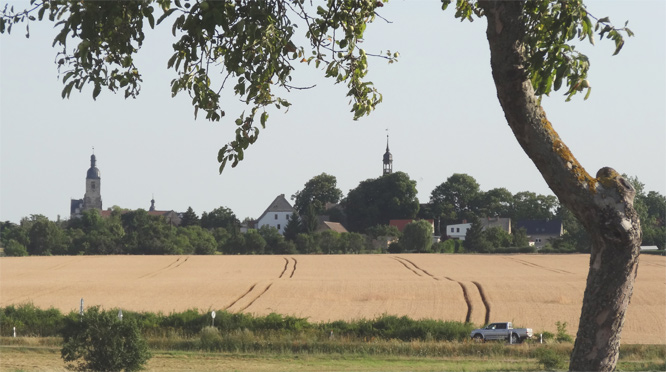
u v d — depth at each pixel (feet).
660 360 324.19
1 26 79.51
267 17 84.58
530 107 75.20
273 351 374.02
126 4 80.43
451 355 360.89
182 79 90.38
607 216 72.74
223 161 94.32
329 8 96.37
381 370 300.40
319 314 580.30
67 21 78.89
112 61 88.53
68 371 283.59
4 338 398.01
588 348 73.26
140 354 289.33
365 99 101.65
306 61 99.40
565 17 76.48
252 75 88.38
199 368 313.94
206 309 614.34
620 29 76.02
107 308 621.72
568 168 74.28
